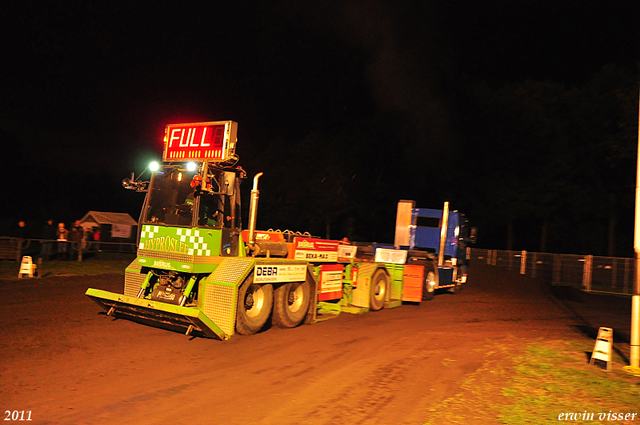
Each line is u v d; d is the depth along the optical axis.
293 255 10.16
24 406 4.88
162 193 8.72
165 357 6.95
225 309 8.10
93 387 5.55
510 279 22.80
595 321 12.79
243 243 9.06
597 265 22.17
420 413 5.24
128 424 4.59
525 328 11.03
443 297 16.48
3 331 7.85
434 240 17.38
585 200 33.22
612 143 28.25
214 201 8.48
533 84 33.25
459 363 7.47
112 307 9.06
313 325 10.06
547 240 39.16
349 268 12.30
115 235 32.03
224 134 8.20
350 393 5.84
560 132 32.47
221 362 6.89
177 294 8.42
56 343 7.32
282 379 6.27
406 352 8.09
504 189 33.72
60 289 12.38
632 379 6.94
